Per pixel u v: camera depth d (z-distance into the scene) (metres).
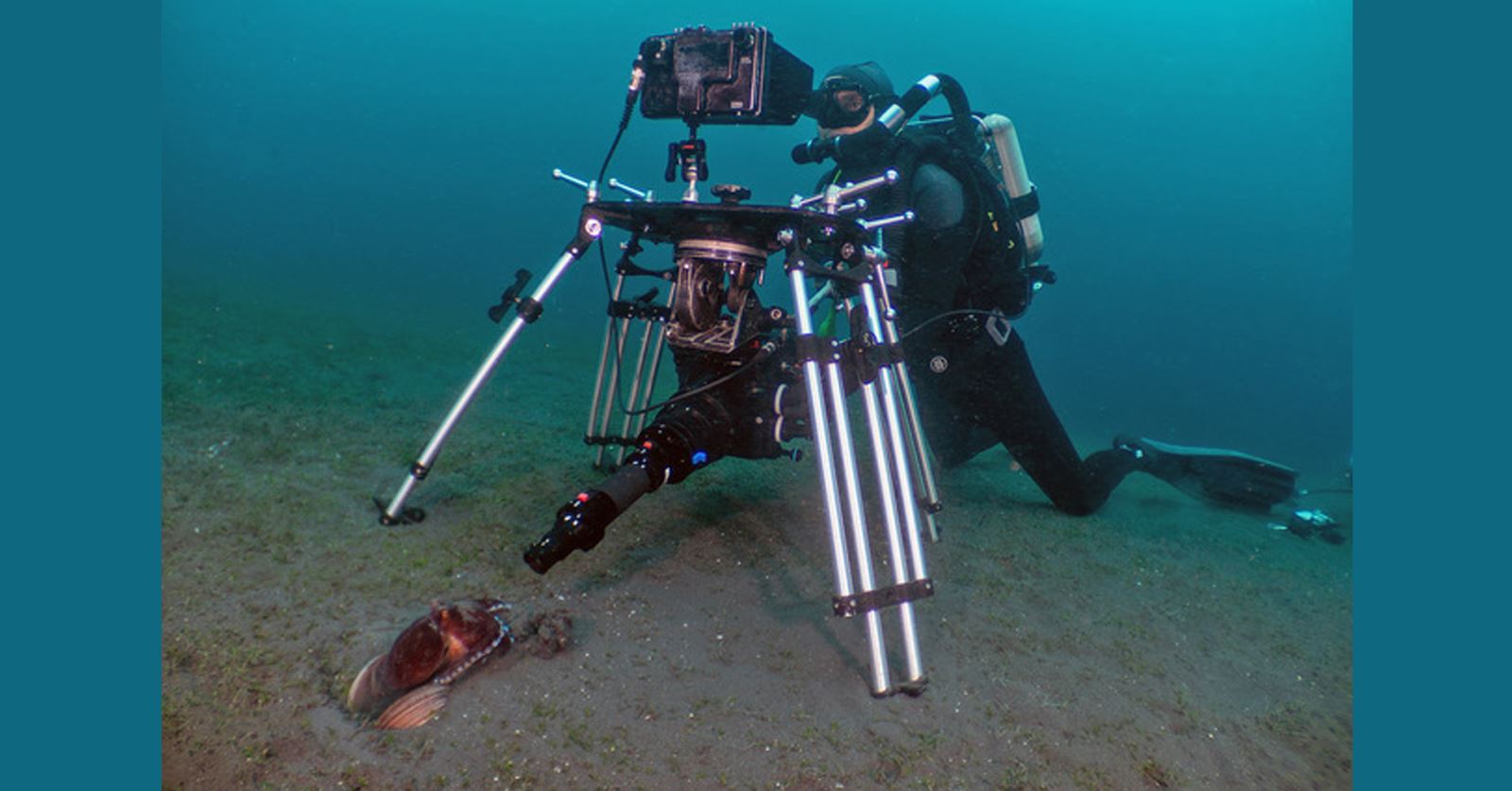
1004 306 3.64
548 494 3.28
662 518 3.18
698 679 2.10
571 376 6.68
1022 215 3.74
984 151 3.78
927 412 4.23
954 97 3.53
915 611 2.66
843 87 3.08
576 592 2.49
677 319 2.51
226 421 3.67
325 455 3.42
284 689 1.84
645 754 1.78
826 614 2.57
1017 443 3.92
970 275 3.52
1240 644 2.83
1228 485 4.99
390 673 1.85
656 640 2.27
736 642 2.33
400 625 2.18
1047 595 3.00
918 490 3.41
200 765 1.58
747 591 2.68
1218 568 3.65
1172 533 4.18
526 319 2.74
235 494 2.86
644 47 2.48
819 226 2.26
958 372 3.72
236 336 5.80
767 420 2.66
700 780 1.72
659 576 2.69
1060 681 2.33
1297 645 2.88
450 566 2.55
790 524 3.36
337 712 1.80
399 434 3.89
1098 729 2.10
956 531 3.63
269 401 4.12
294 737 1.70
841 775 1.78
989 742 1.98
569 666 2.07
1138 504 4.87
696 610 2.49
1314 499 6.12
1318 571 3.84
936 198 3.16
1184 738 2.13
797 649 2.32
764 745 1.86
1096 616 2.87
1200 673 2.54
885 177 2.41
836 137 3.21
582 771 1.70
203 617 2.07
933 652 2.40
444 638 1.93
